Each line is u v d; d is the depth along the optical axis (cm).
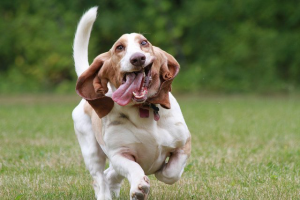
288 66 3042
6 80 3312
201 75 3103
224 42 3166
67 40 3162
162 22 3111
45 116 1812
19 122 1609
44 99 2773
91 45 3098
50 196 664
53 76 3256
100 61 555
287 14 3066
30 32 3272
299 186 691
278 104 2184
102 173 659
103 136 589
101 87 555
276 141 1121
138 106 556
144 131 564
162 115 578
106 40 3384
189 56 3334
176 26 3244
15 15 3441
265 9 3088
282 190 665
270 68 2994
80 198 654
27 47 3216
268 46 3012
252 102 2344
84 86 565
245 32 3067
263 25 3147
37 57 3244
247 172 788
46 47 3177
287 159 900
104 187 647
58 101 2630
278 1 3072
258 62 3031
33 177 782
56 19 3288
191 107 2097
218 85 3038
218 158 910
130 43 527
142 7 3297
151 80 532
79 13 3269
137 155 580
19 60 3362
